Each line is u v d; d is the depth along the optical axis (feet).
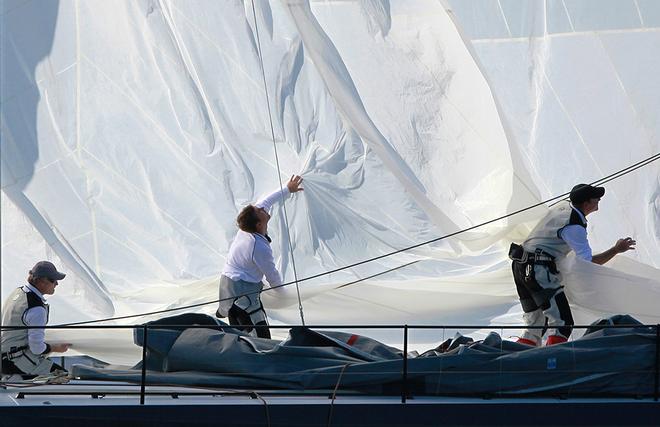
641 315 143.13
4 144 146.30
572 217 140.36
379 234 145.59
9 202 145.89
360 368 128.26
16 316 137.39
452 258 146.82
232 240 147.43
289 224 146.00
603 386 130.21
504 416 125.49
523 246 141.90
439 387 128.57
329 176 146.20
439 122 146.30
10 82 147.02
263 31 148.97
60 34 148.46
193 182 147.95
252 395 126.11
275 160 147.84
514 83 150.82
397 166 145.59
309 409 122.93
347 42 147.74
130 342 142.72
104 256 146.61
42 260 145.48
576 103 150.20
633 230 148.25
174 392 126.52
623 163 149.38
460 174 146.00
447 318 149.18
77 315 144.46
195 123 148.46
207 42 149.18
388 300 148.66
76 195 146.92
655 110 149.89
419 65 146.92
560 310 140.26
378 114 146.61
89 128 147.84
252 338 135.23
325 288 145.48
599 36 150.92
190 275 146.82
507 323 148.66
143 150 148.05
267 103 148.25
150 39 149.07
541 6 151.43
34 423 119.44
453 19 147.23
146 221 147.43
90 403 121.39
